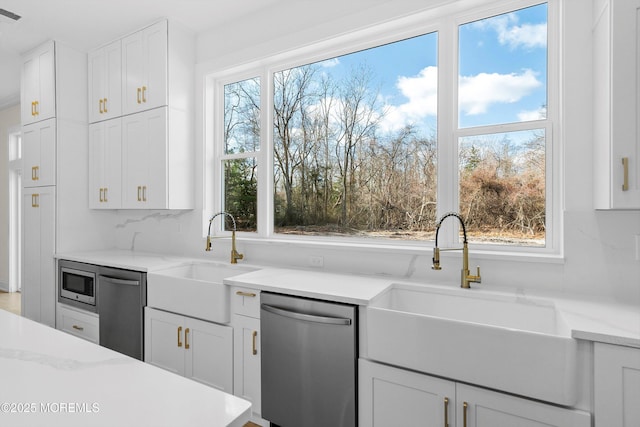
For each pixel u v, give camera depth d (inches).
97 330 111.7
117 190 127.6
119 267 106.3
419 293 76.7
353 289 73.2
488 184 82.1
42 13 110.3
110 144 129.6
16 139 199.6
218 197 123.4
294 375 72.7
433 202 88.7
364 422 65.2
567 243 70.3
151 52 116.3
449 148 85.4
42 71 132.9
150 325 97.2
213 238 117.3
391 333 61.7
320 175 104.3
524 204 78.6
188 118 120.1
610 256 67.1
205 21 114.5
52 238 130.1
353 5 92.7
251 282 79.7
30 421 26.7
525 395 51.7
